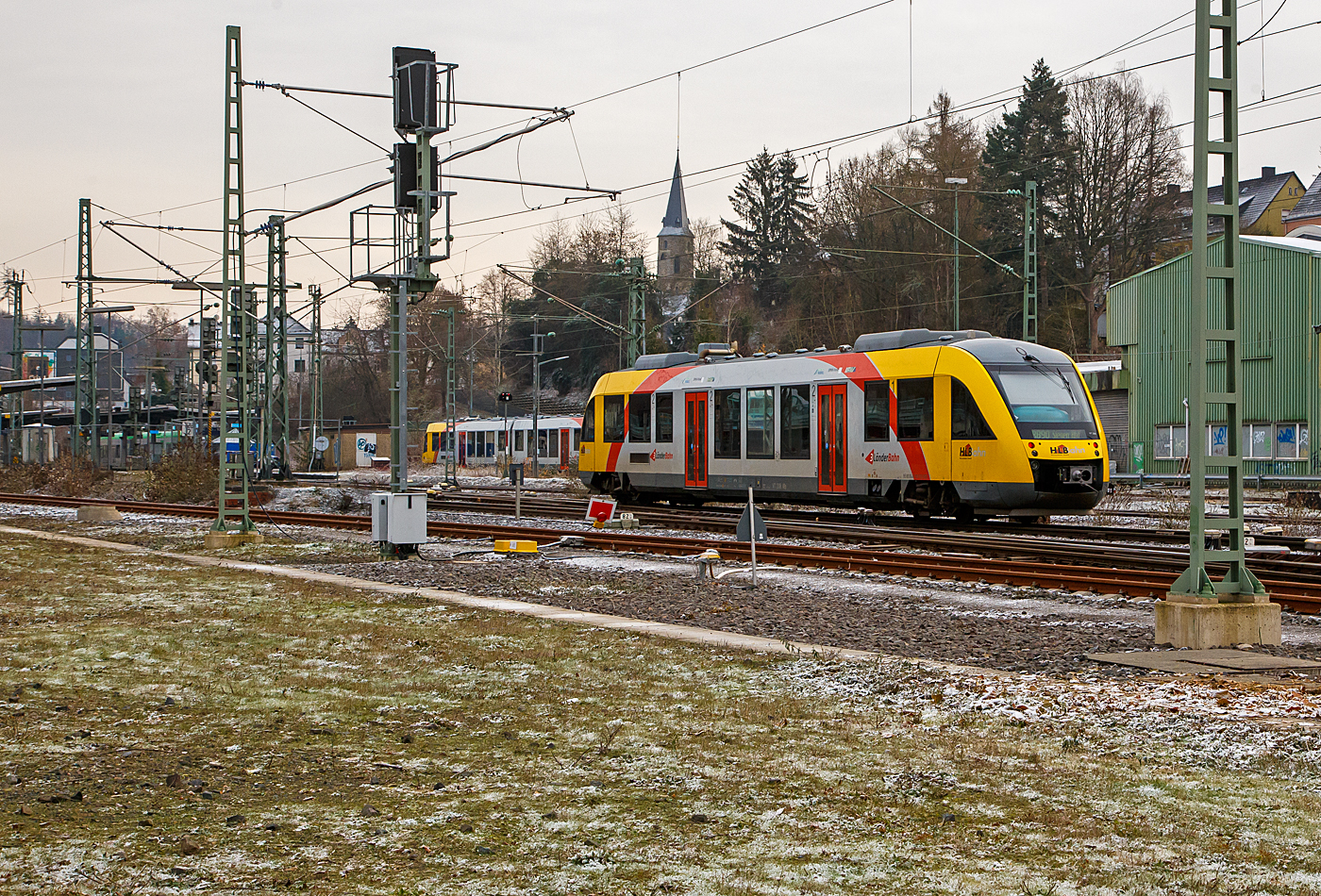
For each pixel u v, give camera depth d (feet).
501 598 56.39
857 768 26.12
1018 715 31.14
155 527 104.06
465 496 145.69
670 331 347.56
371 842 21.22
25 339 543.39
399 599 55.47
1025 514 88.84
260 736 29.12
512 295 375.25
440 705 32.45
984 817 22.62
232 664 38.47
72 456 183.42
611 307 350.02
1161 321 180.04
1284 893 18.54
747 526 74.18
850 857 20.34
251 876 19.49
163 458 150.20
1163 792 24.26
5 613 50.34
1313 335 159.84
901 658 39.52
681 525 98.12
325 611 51.29
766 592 57.72
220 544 83.82
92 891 18.76
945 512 94.38
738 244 355.77
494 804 23.59
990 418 86.58
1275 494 138.21
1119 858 20.21
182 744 28.25
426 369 379.96
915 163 259.80
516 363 384.27
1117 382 186.39
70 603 53.98
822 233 272.72
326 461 266.77
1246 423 168.55
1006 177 256.52
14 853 20.52
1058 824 22.09
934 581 61.52
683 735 29.22
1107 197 246.27
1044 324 252.83
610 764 26.48
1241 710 30.83
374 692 34.22
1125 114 244.83
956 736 29.04
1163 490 150.41
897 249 252.42
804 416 101.14
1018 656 40.70
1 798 23.79
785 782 25.04
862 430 95.96
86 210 206.28
